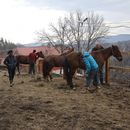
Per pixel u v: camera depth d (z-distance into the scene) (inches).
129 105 448.1
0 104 462.0
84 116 377.4
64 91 590.2
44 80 754.8
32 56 1033.5
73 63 617.3
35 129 328.5
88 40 2432.3
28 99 502.9
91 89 593.3
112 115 383.2
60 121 357.1
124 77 705.6
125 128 328.5
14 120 364.2
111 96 527.5
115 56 645.3
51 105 446.3
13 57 687.1
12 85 688.4
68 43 2486.5
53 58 717.3
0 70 1310.3
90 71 588.4
